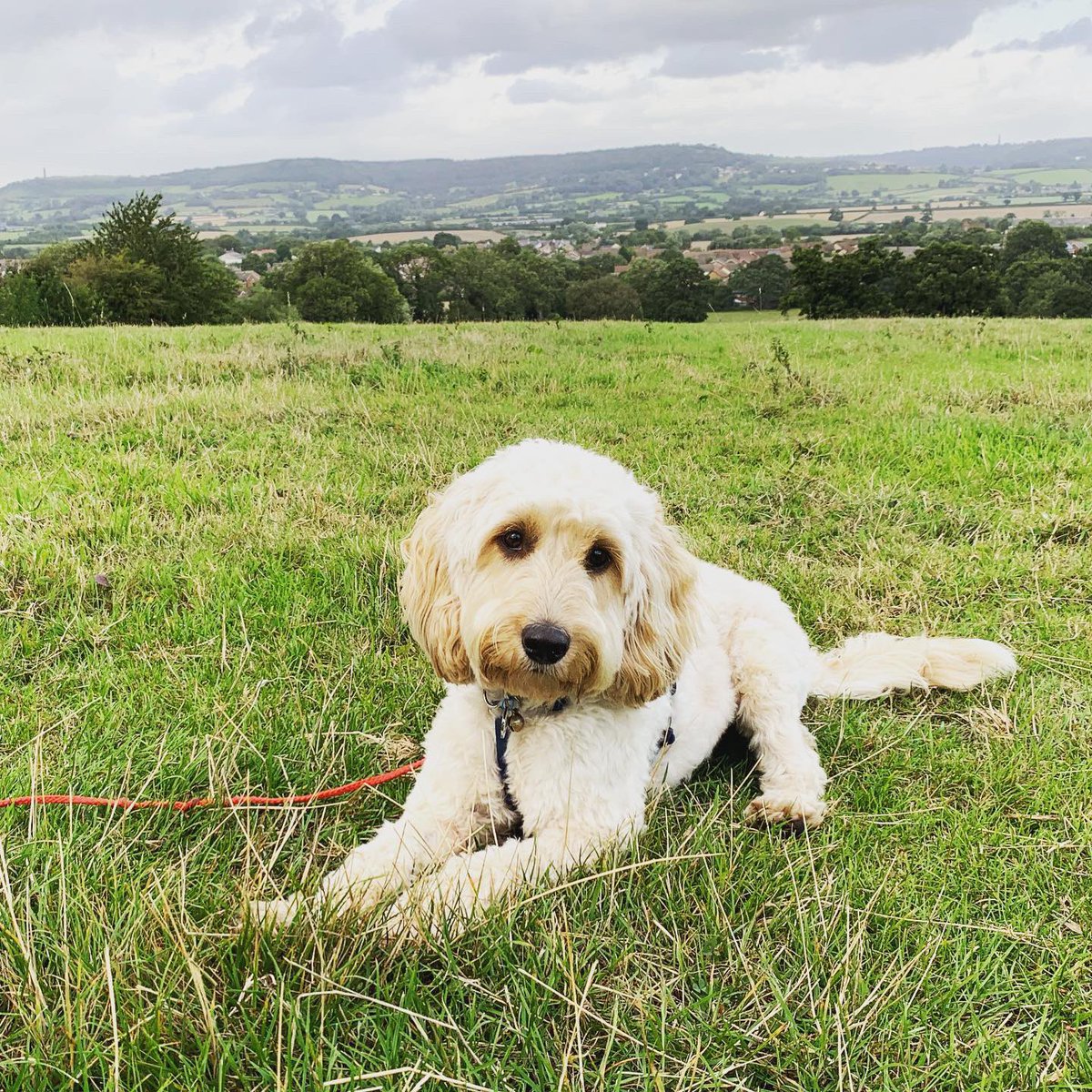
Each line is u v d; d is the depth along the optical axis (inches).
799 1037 28.0
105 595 50.8
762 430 91.6
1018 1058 28.2
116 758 37.3
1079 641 50.7
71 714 38.8
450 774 36.3
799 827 38.1
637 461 80.0
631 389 111.3
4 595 49.4
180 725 39.9
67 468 66.4
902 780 40.5
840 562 61.7
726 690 43.9
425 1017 26.4
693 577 39.7
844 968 29.5
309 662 46.0
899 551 61.7
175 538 57.5
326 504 64.3
